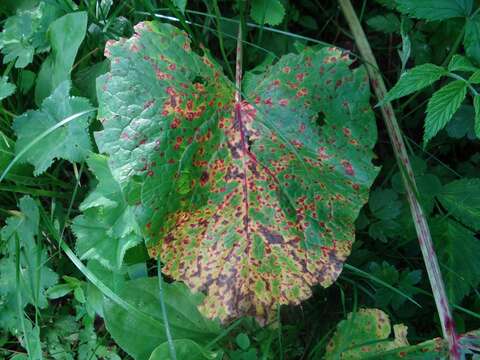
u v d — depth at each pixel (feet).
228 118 1.15
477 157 1.44
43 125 1.23
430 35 1.42
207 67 1.14
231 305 1.13
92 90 1.28
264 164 1.14
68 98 1.20
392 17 1.40
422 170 1.31
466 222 1.25
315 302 1.33
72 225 1.21
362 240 1.38
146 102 1.07
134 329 1.15
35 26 1.30
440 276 1.18
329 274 1.13
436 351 1.14
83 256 1.18
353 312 1.21
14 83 1.38
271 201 1.14
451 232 1.27
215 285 1.13
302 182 1.14
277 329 1.24
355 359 1.18
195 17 1.45
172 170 1.09
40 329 1.31
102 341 1.28
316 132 1.13
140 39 1.09
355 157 1.13
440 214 1.29
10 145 1.26
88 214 1.20
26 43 1.30
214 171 1.13
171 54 1.10
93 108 1.18
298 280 1.13
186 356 1.11
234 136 1.15
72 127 1.20
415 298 1.34
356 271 1.28
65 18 1.25
